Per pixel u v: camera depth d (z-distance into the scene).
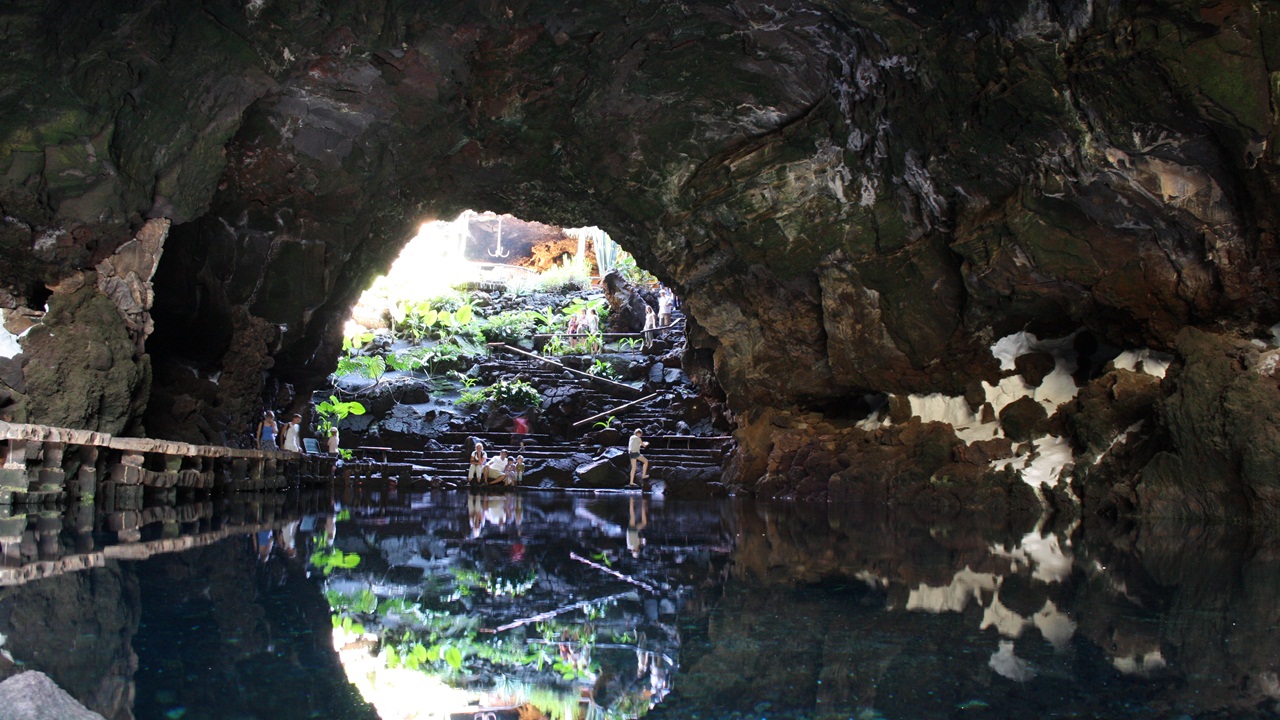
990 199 12.16
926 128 11.97
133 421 10.47
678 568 5.10
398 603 3.70
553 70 12.82
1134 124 9.59
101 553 4.98
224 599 3.62
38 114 8.79
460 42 11.80
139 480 9.44
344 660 2.69
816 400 17.77
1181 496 9.86
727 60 12.67
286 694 2.29
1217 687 2.45
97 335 9.71
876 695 2.37
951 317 14.12
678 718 2.16
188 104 10.26
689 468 20.70
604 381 26.22
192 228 12.52
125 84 9.27
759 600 3.93
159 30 9.24
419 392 25.83
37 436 8.06
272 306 14.84
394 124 13.02
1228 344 9.92
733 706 2.28
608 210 16.38
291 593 3.85
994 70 10.41
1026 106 10.34
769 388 18.06
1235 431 9.22
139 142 9.88
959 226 12.70
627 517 10.16
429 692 2.38
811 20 11.60
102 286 10.19
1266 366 9.32
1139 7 8.85
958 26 10.46
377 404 24.94
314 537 6.57
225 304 13.95
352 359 27.20
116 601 3.50
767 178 14.16
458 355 28.09
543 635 3.13
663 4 11.48
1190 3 8.49
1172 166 9.86
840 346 15.79
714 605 3.78
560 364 27.47
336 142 13.02
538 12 11.62
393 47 11.29
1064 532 8.36
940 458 14.33
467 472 22.38
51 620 3.08
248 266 14.27
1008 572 5.09
